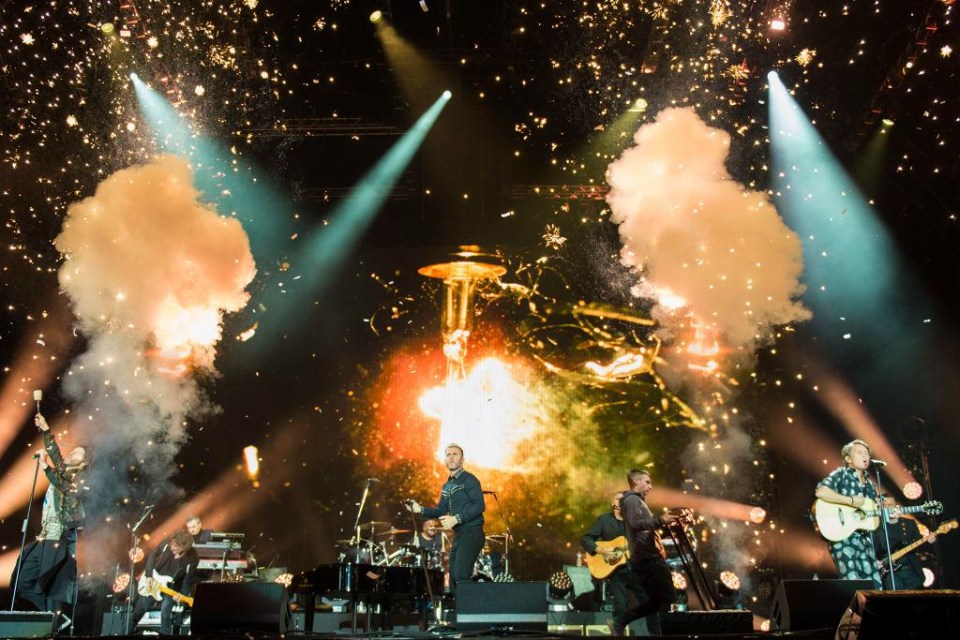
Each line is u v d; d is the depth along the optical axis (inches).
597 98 511.2
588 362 582.6
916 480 495.5
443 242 535.5
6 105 451.8
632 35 465.7
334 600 388.2
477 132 528.1
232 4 442.0
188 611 372.8
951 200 486.6
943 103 455.5
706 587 302.5
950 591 182.1
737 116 515.2
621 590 345.1
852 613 185.5
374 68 493.4
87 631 398.3
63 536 312.0
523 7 454.0
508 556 504.4
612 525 354.9
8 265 492.1
